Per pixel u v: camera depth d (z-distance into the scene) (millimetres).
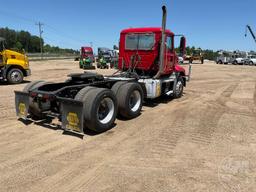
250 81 18438
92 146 5293
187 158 4793
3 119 7043
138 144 5434
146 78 8734
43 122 6789
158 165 4496
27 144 5344
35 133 5992
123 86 7082
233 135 6074
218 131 6348
